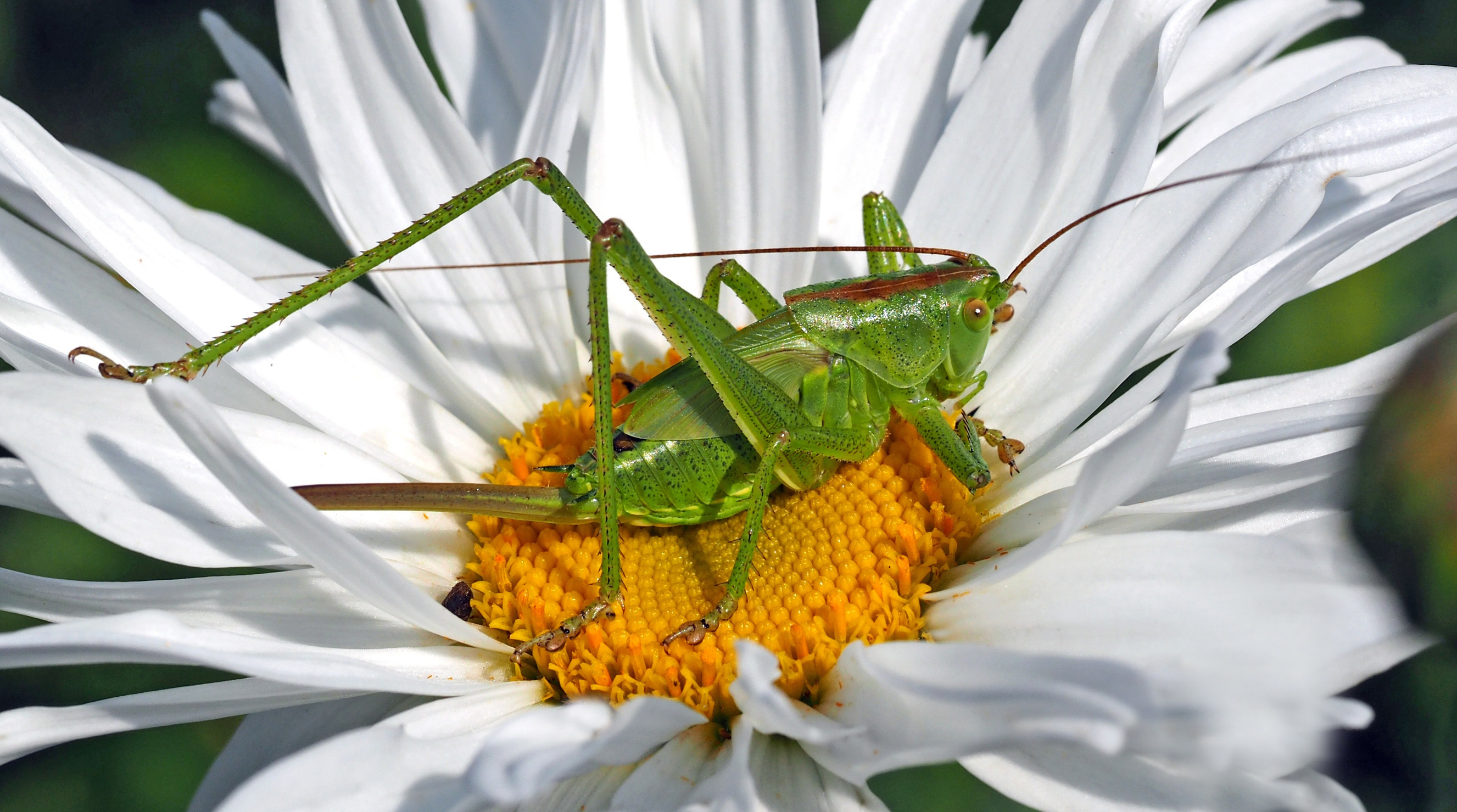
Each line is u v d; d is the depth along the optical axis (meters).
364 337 0.27
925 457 0.26
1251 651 0.23
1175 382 0.23
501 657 0.25
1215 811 0.24
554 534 0.26
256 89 0.28
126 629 0.24
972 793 0.28
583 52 0.26
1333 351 0.28
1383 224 0.24
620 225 0.25
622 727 0.24
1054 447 0.26
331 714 0.25
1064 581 0.25
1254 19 0.27
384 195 0.27
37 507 0.25
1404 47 0.30
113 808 0.29
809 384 0.26
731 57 0.27
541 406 0.27
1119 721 0.23
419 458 0.26
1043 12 0.26
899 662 0.24
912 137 0.27
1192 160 0.26
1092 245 0.26
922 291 0.26
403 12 0.31
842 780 0.25
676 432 0.26
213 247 0.27
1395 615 0.23
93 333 0.26
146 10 0.36
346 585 0.25
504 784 0.23
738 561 0.25
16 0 0.36
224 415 0.26
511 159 0.28
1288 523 0.25
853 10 0.31
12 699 0.29
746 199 0.27
